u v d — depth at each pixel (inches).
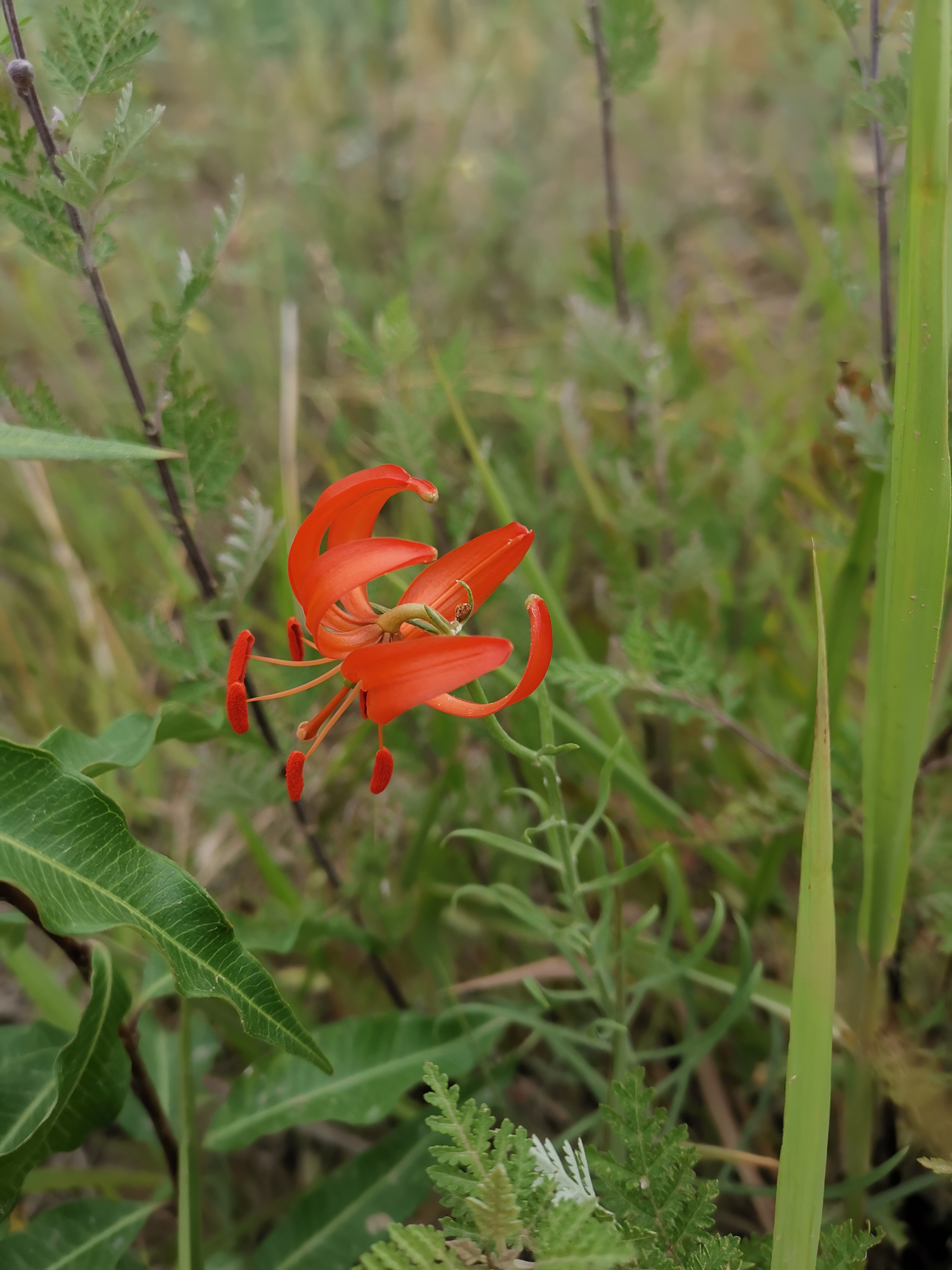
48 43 11.7
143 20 9.6
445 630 8.3
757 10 32.1
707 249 24.4
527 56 30.6
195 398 11.1
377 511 8.6
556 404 19.5
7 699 19.5
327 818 15.8
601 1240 7.2
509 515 13.2
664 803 12.9
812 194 27.7
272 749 12.8
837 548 12.5
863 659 17.1
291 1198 13.2
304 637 9.1
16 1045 11.5
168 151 22.1
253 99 26.5
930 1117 10.1
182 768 17.8
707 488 19.1
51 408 10.5
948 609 13.4
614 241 15.7
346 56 28.0
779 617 17.3
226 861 16.0
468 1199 7.2
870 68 11.2
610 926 10.9
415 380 16.4
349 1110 11.5
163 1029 13.5
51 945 16.8
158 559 19.9
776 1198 8.0
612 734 13.3
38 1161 9.7
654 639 12.3
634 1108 8.3
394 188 26.5
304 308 24.2
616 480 16.5
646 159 30.2
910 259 8.6
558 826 9.8
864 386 12.4
